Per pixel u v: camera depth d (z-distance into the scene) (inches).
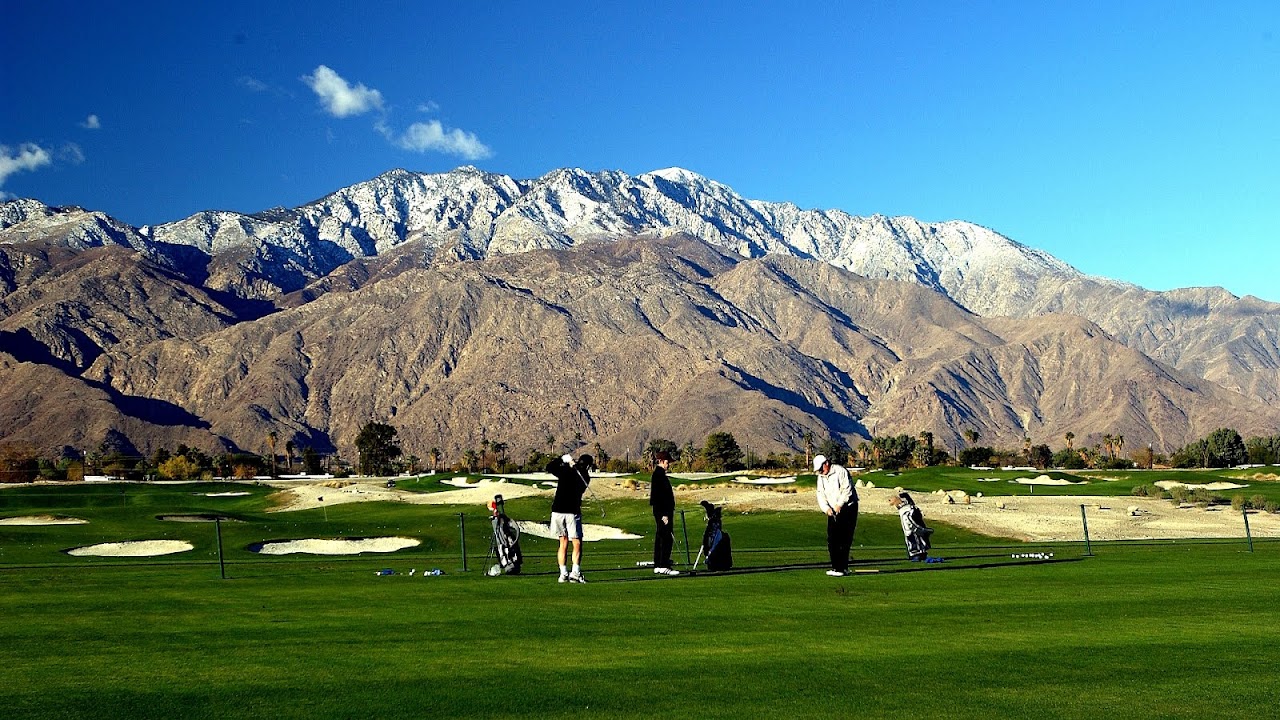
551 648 557.0
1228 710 428.5
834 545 925.2
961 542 1766.7
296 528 2159.2
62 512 2797.7
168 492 4185.5
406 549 1904.5
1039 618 661.3
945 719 415.8
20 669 504.4
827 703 440.5
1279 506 2691.9
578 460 922.1
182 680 480.1
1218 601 738.8
